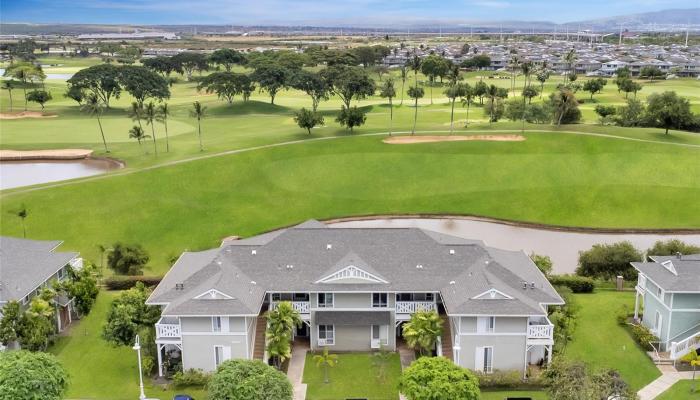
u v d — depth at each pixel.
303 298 52.75
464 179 106.50
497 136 123.44
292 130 139.12
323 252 55.09
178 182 102.62
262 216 94.38
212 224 91.12
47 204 92.31
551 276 66.06
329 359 49.41
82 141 139.75
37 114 177.25
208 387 40.03
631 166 107.31
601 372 41.06
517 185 103.81
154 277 67.88
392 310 51.56
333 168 110.81
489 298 47.06
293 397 44.78
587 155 111.88
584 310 60.12
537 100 183.38
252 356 49.00
